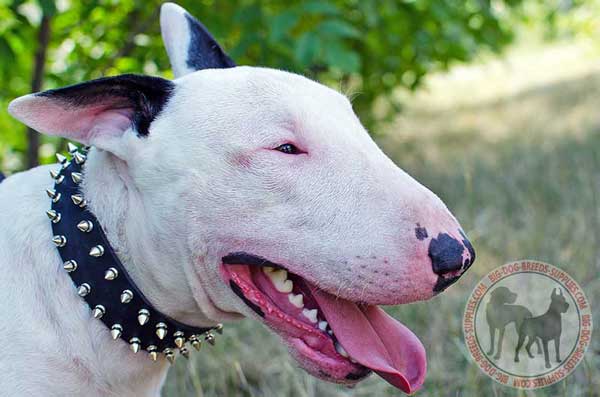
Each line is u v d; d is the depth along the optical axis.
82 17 1.66
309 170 0.92
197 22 1.09
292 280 0.94
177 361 1.34
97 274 0.93
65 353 0.94
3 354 0.93
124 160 0.94
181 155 0.93
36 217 0.96
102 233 0.94
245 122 0.93
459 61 2.14
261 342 1.39
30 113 0.93
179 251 0.93
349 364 0.92
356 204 0.90
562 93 3.84
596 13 5.07
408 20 1.94
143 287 0.95
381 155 0.93
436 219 0.90
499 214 1.89
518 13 2.31
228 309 0.96
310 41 1.38
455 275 0.89
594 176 2.09
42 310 0.94
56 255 0.94
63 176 0.96
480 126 3.37
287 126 0.93
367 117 2.48
